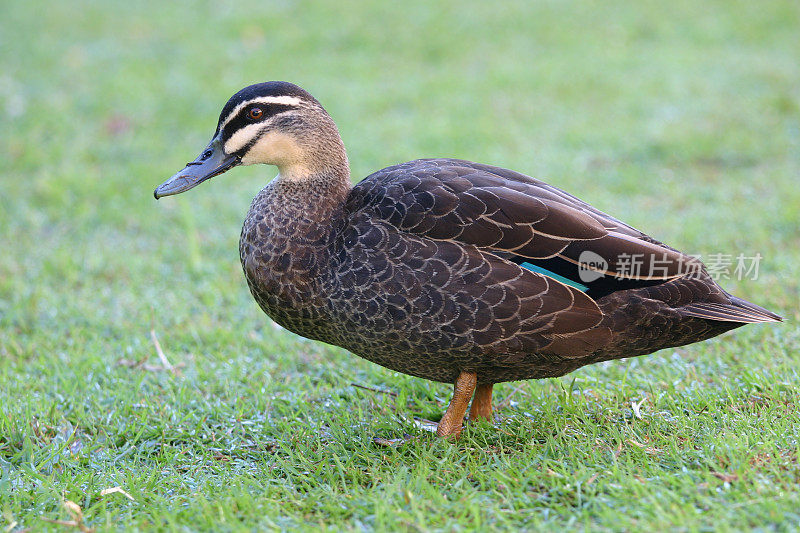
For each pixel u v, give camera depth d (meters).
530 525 5.47
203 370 8.35
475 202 6.31
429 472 6.21
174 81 18.66
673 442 6.32
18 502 6.06
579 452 6.31
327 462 6.45
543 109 16.69
